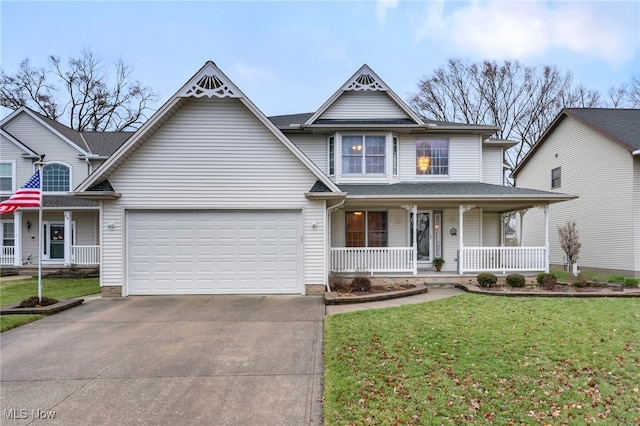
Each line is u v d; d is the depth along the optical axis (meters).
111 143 19.27
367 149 13.55
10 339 6.36
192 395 4.25
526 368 4.86
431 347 5.66
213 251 10.20
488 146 15.06
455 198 11.52
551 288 10.48
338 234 13.38
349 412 3.76
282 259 10.26
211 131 10.16
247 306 8.74
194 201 10.12
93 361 5.31
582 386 4.36
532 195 11.49
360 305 8.80
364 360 5.14
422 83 31.50
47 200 16.94
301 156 10.10
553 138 18.50
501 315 7.60
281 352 5.63
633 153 13.20
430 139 14.02
